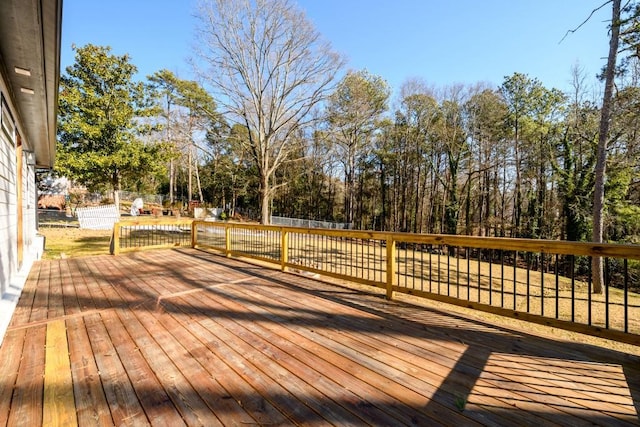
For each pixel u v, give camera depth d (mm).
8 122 4047
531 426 1623
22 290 4148
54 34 2574
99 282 4645
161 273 5266
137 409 1737
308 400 1830
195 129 16906
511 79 19734
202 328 2932
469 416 1698
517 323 5141
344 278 4398
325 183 31531
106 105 14289
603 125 9195
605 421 1668
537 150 18734
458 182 23312
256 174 30156
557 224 16828
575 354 2469
